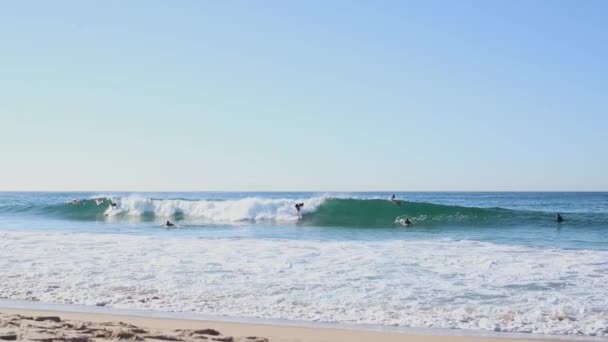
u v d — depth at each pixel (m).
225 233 20.95
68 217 32.00
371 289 10.00
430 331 7.49
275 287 10.16
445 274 11.38
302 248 15.27
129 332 6.39
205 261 12.94
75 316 8.11
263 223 26.34
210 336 6.52
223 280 10.75
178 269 11.91
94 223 27.41
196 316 8.21
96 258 13.38
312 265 12.42
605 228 22.69
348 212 27.89
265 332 7.25
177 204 31.16
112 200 32.75
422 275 11.28
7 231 21.92
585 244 16.78
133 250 14.82
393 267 12.17
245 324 7.72
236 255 13.89
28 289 10.01
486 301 9.16
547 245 16.47
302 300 9.21
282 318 8.15
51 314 8.24
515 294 9.62
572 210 43.06
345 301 9.14
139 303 9.03
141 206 31.97
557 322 7.95
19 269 11.88
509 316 8.26
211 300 9.22
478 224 24.55
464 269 11.95
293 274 11.37
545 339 7.18
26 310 8.52
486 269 11.95
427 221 25.91
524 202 63.81
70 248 15.23
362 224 25.30
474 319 8.11
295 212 28.05
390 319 8.10
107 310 8.57
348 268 12.05
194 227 24.23
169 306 8.84
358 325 7.78
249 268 12.03
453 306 8.84
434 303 9.03
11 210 34.22
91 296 9.49
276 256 13.73
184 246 15.72
